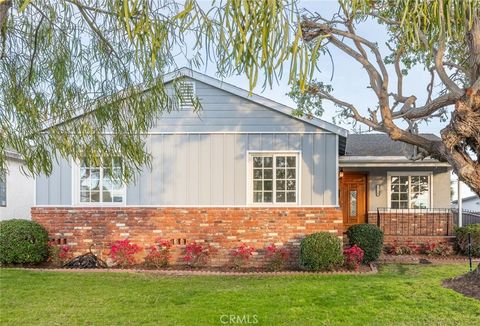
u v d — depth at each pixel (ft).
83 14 13.33
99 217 34.24
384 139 49.21
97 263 32.96
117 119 16.62
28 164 15.69
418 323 17.61
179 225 33.94
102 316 19.25
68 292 23.95
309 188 33.35
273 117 33.76
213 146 34.04
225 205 33.76
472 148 22.71
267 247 33.04
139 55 12.67
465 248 38.09
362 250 33.27
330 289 23.75
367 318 18.38
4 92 14.82
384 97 24.80
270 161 33.91
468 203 70.13
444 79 21.81
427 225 42.27
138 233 34.09
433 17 6.68
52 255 33.45
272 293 23.07
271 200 33.63
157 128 34.22
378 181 43.65
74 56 15.55
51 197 34.47
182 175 34.09
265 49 5.67
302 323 17.87
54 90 15.64
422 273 29.96
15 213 47.47
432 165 40.01
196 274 30.14
